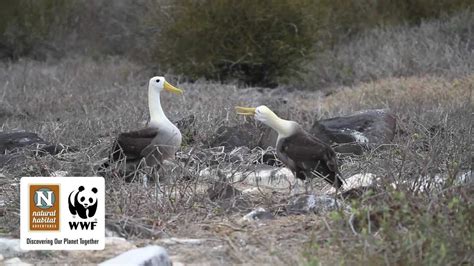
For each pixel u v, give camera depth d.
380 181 9.66
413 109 16.45
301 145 10.27
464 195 8.45
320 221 8.78
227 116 15.59
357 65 24.55
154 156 11.34
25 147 13.43
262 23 24.66
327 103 19.48
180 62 24.98
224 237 8.69
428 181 9.48
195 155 12.52
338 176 10.23
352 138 13.37
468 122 14.12
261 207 9.70
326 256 7.82
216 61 24.70
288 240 8.49
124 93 20.41
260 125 14.53
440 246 7.41
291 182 11.08
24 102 19.77
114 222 8.98
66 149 13.34
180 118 15.05
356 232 8.07
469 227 7.89
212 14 24.83
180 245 8.48
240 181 10.70
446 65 23.19
